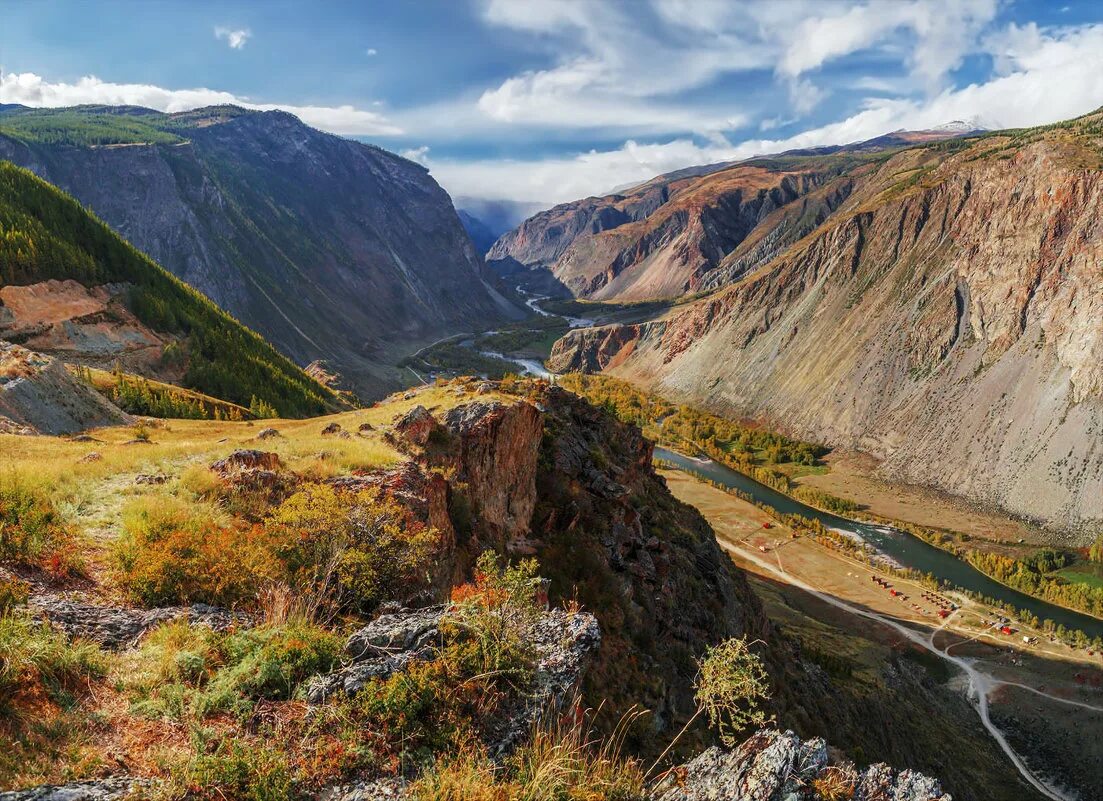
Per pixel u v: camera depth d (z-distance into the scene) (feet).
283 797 27.14
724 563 233.35
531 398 196.03
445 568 78.38
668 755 84.33
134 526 56.65
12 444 108.58
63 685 32.45
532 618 44.45
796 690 184.34
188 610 44.21
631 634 121.08
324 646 38.68
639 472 224.94
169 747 29.63
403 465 92.89
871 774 33.81
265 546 56.03
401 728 31.99
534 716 35.53
